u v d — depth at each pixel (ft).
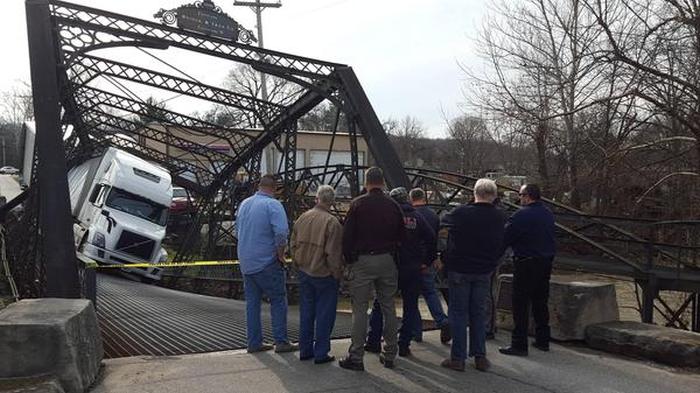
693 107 51.24
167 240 108.99
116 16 38.68
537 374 19.24
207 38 40.81
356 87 42.29
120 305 37.27
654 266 41.22
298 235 19.75
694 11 48.57
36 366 15.15
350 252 18.60
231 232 80.74
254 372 18.61
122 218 67.67
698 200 56.65
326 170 59.00
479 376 18.90
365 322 18.95
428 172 51.83
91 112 64.34
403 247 20.49
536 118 62.69
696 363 19.66
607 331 22.24
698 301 40.81
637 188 61.52
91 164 78.38
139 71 49.78
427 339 23.98
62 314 16.38
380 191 19.21
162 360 19.95
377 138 40.65
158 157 94.12
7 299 45.80
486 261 19.33
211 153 79.92
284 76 43.14
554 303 23.67
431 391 17.31
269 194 21.66
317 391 16.93
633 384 18.29
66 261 28.73
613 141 61.62
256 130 74.84
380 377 18.45
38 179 33.37
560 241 47.37
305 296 20.06
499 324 26.20
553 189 70.08
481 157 115.03
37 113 30.71
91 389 16.65
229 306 40.22
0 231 57.41
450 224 19.49
